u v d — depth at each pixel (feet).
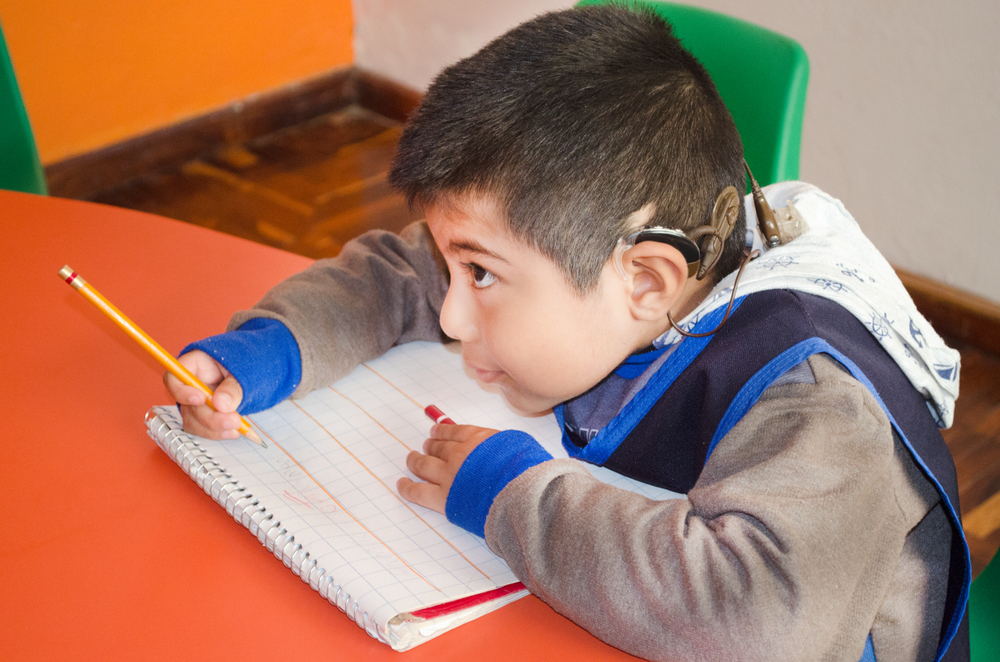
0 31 4.17
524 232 2.15
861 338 2.37
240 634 1.91
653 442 2.52
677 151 2.26
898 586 2.36
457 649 1.93
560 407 2.72
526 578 2.06
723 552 1.93
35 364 2.70
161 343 2.82
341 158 9.86
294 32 10.04
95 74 8.64
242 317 2.79
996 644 2.62
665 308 2.29
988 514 5.64
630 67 2.26
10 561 2.05
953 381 2.57
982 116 6.64
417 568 2.08
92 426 2.48
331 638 1.92
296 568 2.04
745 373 2.31
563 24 2.34
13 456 2.36
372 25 10.35
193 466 2.27
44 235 3.33
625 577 1.93
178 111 9.45
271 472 2.35
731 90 4.11
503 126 2.15
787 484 1.95
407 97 10.36
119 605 1.96
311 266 3.06
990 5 6.33
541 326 2.27
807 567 1.86
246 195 9.12
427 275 3.02
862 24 6.99
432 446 2.41
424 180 2.22
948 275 7.25
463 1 9.36
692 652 1.88
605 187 2.15
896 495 2.18
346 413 2.66
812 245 2.55
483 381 2.58
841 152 7.51
